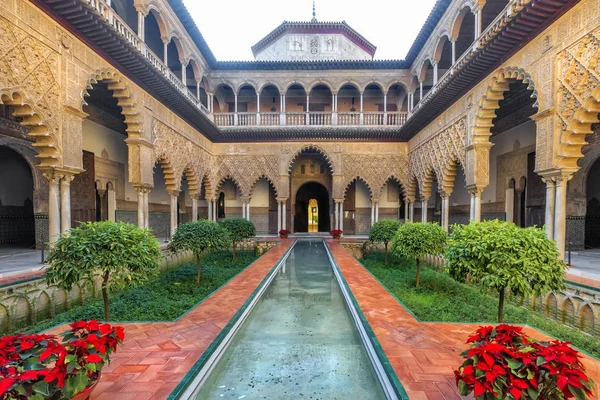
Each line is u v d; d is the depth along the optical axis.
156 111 8.98
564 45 5.12
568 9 5.02
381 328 3.32
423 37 11.13
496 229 3.79
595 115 4.90
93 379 1.85
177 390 2.15
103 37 6.02
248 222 9.55
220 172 14.27
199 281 6.32
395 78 13.55
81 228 3.86
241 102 15.85
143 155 8.19
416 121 11.41
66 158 5.55
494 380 1.51
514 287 3.43
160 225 13.58
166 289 5.77
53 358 1.65
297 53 14.92
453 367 2.48
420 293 5.58
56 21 5.33
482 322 3.55
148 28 10.50
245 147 14.23
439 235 6.08
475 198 8.13
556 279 3.43
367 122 13.83
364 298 4.49
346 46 15.23
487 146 7.94
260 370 2.72
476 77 7.65
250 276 6.03
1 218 9.04
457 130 8.98
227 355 3.00
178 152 10.53
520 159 9.62
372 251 11.23
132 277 3.72
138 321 3.57
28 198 9.73
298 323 3.88
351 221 15.62
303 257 9.43
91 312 4.20
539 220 8.75
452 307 4.60
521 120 9.58
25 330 3.91
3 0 4.39
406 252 6.11
